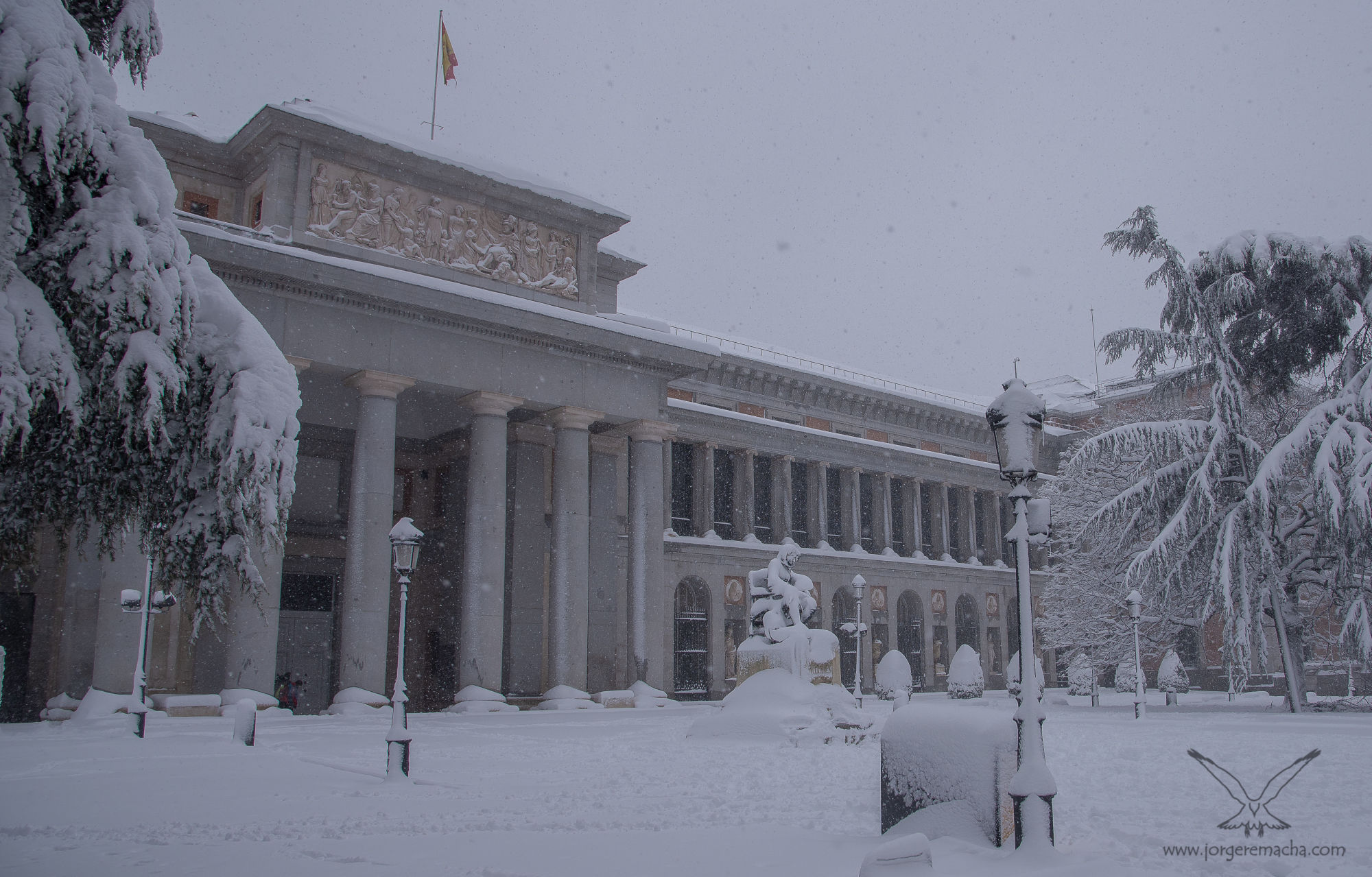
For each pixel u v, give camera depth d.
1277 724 30.66
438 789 14.98
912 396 72.38
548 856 9.45
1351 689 51.47
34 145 9.05
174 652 36.09
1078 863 8.92
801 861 9.18
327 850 9.86
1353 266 40.78
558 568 44.34
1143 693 36.00
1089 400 81.88
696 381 61.94
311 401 45.31
